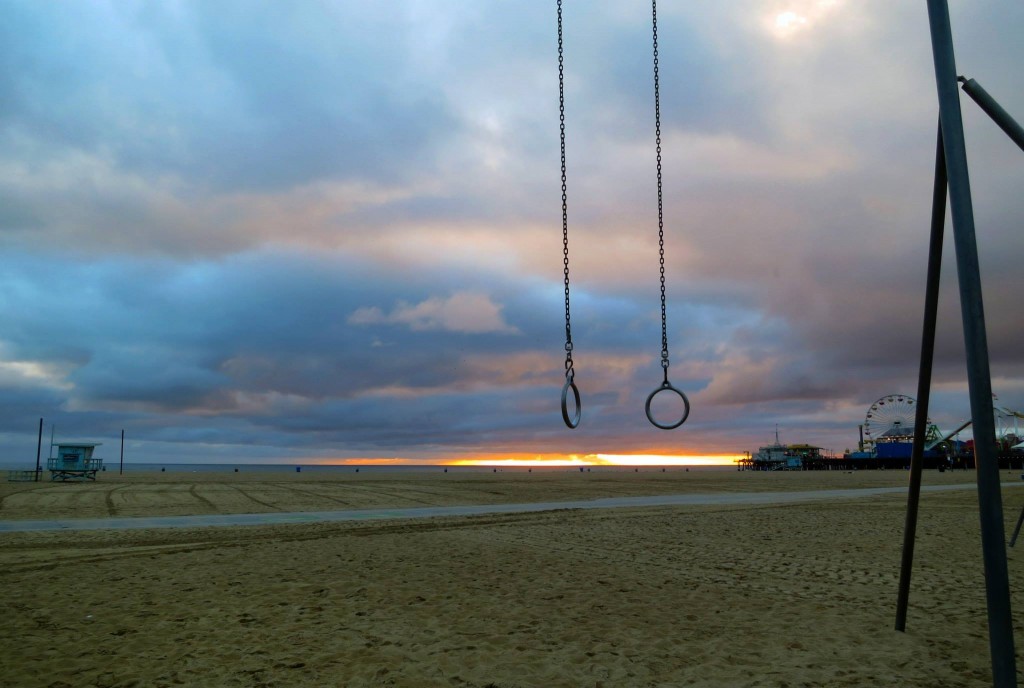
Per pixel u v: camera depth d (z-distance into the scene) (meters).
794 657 6.02
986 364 4.15
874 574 10.02
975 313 4.17
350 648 6.36
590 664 5.86
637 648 6.32
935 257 5.92
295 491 31.08
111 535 14.66
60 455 41.81
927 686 5.27
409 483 41.66
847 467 107.94
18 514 19.55
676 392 7.66
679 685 5.34
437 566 10.73
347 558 11.52
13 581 9.60
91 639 6.70
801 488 36.97
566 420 7.55
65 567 10.70
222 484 37.97
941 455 92.88
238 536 14.55
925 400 6.29
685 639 6.61
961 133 4.32
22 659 6.08
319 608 7.95
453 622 7.29
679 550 12.45
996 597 4.12
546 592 8.79
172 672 5.70
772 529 15.73
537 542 13.59
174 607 8.03
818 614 7.59
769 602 8.20
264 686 5.37
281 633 6.89
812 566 10.72
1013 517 17.91
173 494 28.36
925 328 6.16
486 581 9.52
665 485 41.12
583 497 28.23
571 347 7.67
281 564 10.94
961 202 4.24
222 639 6.68
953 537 14.08
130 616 7.61
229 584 9.34
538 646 6.40
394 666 5.84
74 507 21.95
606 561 11.22
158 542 13.61
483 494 30.22
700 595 8.60
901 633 6.77
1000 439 69.00
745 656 6.07
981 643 6.41
